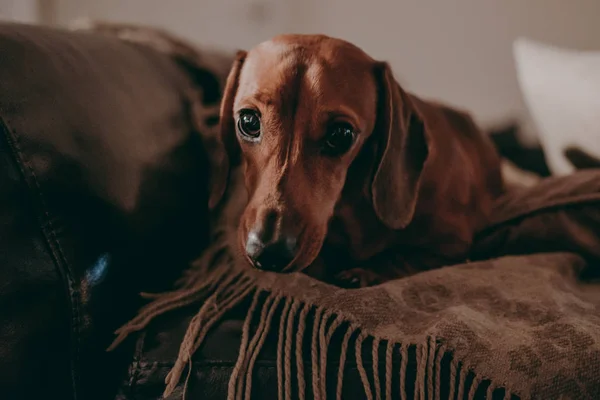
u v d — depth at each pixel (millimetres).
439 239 950
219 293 747
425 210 943
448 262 951
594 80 1285
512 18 2123
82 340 643
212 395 606
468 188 1030
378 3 2164
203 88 1154
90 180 646
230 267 805
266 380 608
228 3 2133
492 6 2125
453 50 2182
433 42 2186
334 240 917
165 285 821
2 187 569
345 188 902
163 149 823
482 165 1216
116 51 859
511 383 580
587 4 2064
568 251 989
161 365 633
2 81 587
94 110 691
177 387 612
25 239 589
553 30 2113
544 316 682
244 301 724
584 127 1288
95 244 650
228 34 2164
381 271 897
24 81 610
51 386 631
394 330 641
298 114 771
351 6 2170
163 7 2105
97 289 655
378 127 873
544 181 1118
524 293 744
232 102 908
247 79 832
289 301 681
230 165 940
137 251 729
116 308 698
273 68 792
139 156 750
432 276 782
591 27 2082
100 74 751
